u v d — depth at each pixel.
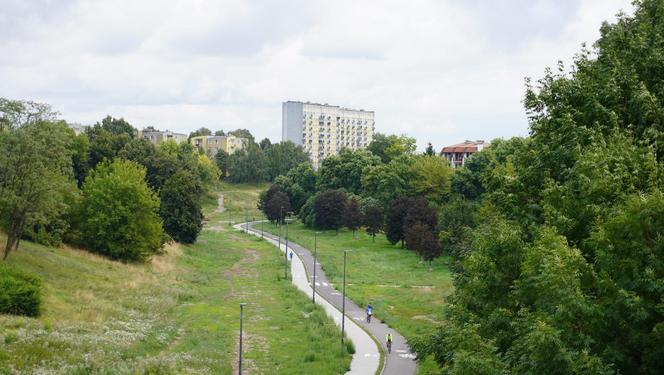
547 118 29.38
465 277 33.62
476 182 110.56
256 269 91.38
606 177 19.84
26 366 34.66
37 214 58.34
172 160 114.00
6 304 44.25
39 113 63.91
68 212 76.38
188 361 41.34
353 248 112.94
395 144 173.62
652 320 16.67
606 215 19.53
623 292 16.23
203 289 73.06
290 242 122.06
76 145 102.38
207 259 97.06
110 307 54.00
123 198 79.06
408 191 127.81
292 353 46.72
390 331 55.75
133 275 71.56
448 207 94.38
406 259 99.38
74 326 44.91
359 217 126.56
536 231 25.02
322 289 77.12
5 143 56.94
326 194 135.25
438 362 27.72
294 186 161.12
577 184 22.80
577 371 15.47
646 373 16.83
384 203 127.19
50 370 34.69
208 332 52.06
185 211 103.69
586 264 17.78
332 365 43.12
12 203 55.88
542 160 27.94
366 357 46.66
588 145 23.73
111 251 77.50
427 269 91.06
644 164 20.53
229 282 79.81
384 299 70.44
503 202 29.94
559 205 22.72
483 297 25.39
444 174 124.69
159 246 84.75
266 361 44.28
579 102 28.06
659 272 16.70
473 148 178.62
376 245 115.50
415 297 70.50
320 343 49.59
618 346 17.12
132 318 52.56
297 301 67.25
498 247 25.22
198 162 170.38
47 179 59.09
